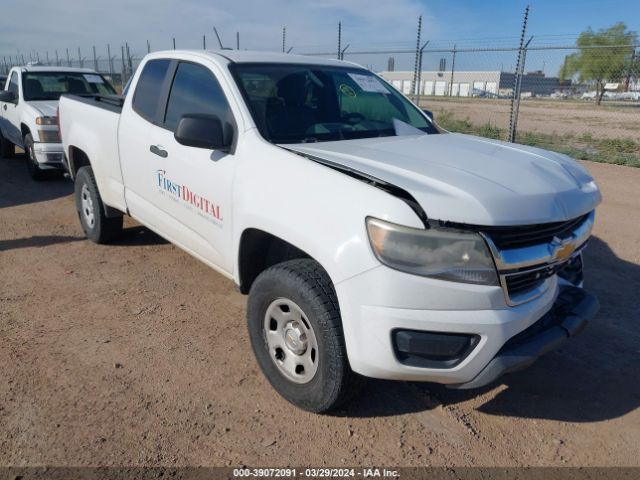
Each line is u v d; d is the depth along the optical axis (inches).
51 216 266.8
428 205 95.8
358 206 99.7
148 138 164.1
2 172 376.2
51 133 321.1
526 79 987.9
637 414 123.1
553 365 142.4
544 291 109.8
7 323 154.9
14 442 107.3
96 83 396.2
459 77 1530.5
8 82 398.0
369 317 97.9
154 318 160.9
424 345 97.2
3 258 206.8
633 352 149.1
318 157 116.7
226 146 133.3
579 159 433.4
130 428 112.3
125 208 187.2
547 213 102.9
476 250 96.0
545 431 116.4
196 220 146.2
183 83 157.2
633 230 252.7
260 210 118.2
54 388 125.0
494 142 146.3
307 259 115.0
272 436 111.5
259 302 120.8
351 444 110.1
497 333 98.6
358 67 177.3
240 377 131.7
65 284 183.5
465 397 127.6
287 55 164.4
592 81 770.2
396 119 159.6
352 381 109.1
